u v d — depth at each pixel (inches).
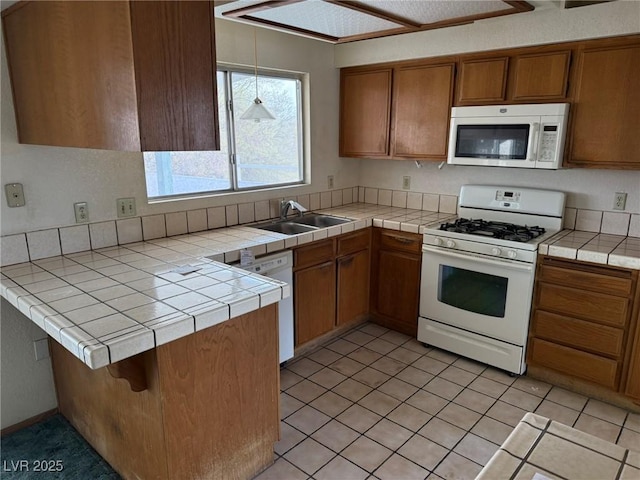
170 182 109.2
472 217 132.0
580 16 97.9
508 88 113.2
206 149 62.2
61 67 65.9
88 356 50.6
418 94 129.3
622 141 99.1
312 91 137.9
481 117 114.6
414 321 130.6
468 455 83.7
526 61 108.8
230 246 97.7
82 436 88.1
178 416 64.6
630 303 92.4
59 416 94.1
